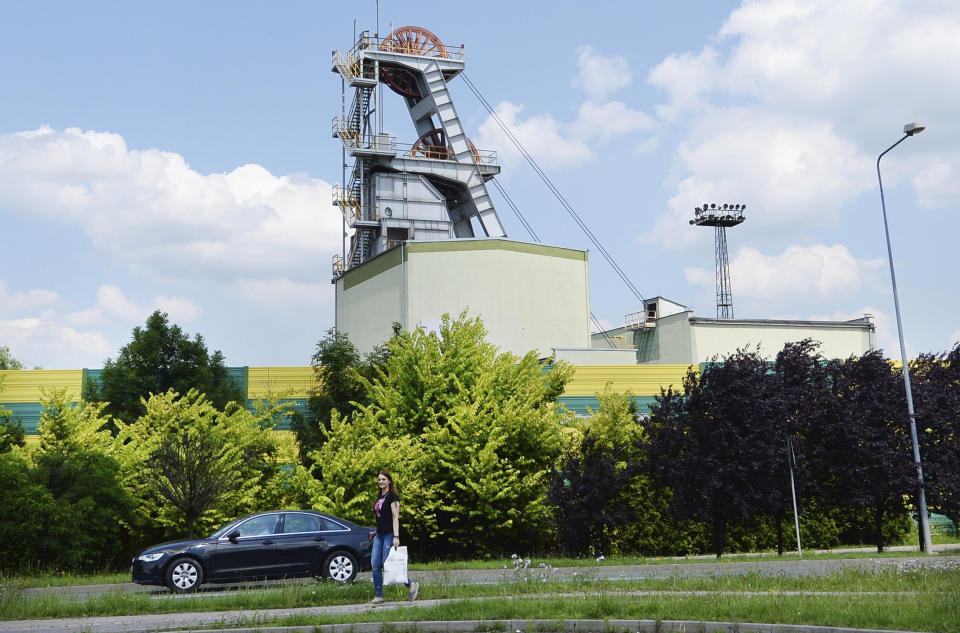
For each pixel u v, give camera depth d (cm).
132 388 3195
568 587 1566
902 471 2720
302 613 1232
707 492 2598
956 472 2806
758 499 2650
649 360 5797
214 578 1714
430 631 1130
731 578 1667
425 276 4756
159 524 2725
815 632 1048
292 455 2875
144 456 2686
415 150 6488
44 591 1780
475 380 3056
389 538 1382
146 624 1178
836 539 3469
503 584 1633
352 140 6184
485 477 2820
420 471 2859
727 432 2638
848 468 2752
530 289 4894
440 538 3019
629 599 1296
